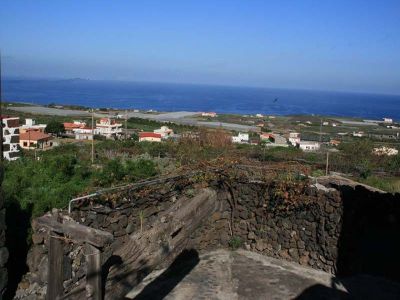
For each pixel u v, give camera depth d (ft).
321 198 24.26
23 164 25.07
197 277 22.70
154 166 26.30
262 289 21.66
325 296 21.15
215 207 23.84
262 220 26.40
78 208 18.76
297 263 25.12
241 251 26.68
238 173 26.63
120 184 21.71
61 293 13.47
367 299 20.98
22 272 16.42
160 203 22.85
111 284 12.38
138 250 13.60
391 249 24.29
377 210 24.56
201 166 26.03
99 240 11.83
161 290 21.06
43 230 16.21
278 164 27.76
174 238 15.40
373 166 43.93
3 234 12.68
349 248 23.45
